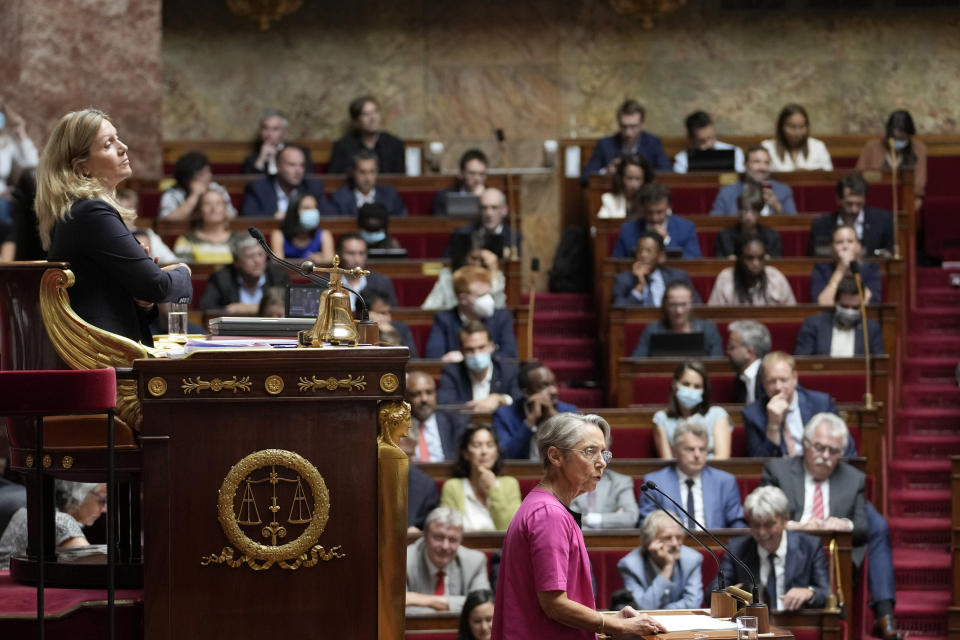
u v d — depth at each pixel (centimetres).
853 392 2064
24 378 734
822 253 2431
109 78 2312
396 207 2675
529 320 2284
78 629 803
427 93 3312
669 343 2147
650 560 1529
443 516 1541
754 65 3294
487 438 1705
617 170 2627
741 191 2609
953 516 1816
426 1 3309
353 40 3319
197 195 2497
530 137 3288
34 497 897
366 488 791
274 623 780
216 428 778
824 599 1512
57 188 838
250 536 778
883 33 3291
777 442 1877
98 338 803
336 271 844
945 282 2702
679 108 3291
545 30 3303
